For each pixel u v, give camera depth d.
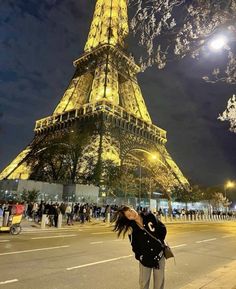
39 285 8.66
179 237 24.81
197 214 66.44
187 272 11.40
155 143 89.19
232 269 11.44
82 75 93.69
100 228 31.62
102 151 64.81
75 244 17.64
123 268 11.44
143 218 6.04
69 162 68.31
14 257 12.61
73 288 8.52
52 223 31.16
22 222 33.09
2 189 53.28
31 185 52.16
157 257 5.78
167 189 72.00
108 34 92.19
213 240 23.61
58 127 84.19
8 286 8.45
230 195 112.94
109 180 58.72
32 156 82.44
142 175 72.81
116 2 99.12
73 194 53.25
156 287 5.79
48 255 13.45
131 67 94.69
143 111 92.50
